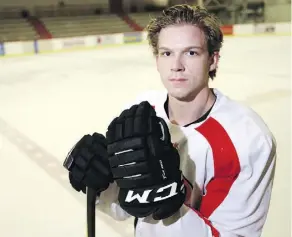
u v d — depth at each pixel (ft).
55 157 12.21
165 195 2.55
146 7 57.67
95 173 2.74
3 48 35.37
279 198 8.66
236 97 18.85
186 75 2.99
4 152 12.71
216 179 3.18
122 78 24.56
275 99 18.04
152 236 3.09
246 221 3.08
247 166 3.03
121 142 2.50
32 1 51.08
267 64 27.50
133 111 2.60
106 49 38.47
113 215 3.59
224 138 3.12
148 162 2.47
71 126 15.28
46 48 37.52
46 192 9.90
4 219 8.68
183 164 3.30
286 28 44.42
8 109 18.11
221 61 28.99
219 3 54.44
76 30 50.14
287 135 12.69
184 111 3.34
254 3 53.72
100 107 17.98
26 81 24.54
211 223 3.14
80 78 24.94
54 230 8.20
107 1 55.42
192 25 2.92
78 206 9.16
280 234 7.37
